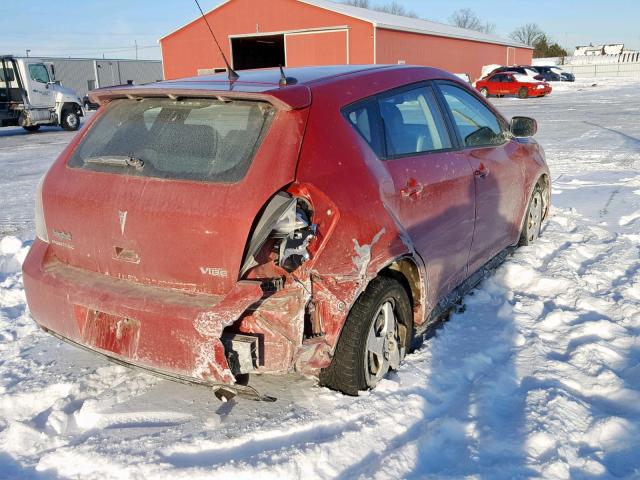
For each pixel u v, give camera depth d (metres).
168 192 2.70
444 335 3.81
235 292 2.55
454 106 4.14
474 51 39.94
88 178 2.98
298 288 2.62
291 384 3.23
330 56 28.44
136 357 2.71
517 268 4.88
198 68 31.44
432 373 3.33
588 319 4.06
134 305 2.68
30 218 8.02
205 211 2.59
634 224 6.42
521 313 4.15
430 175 3.47
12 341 4.05
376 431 2.80
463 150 3.99
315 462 2.59
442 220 3.58
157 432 2.86
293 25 28.78
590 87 37.47
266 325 2.62
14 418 3.13
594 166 10.36
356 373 2.99
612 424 2.79
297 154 2.71
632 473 2.51
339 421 2.87
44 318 3.12
